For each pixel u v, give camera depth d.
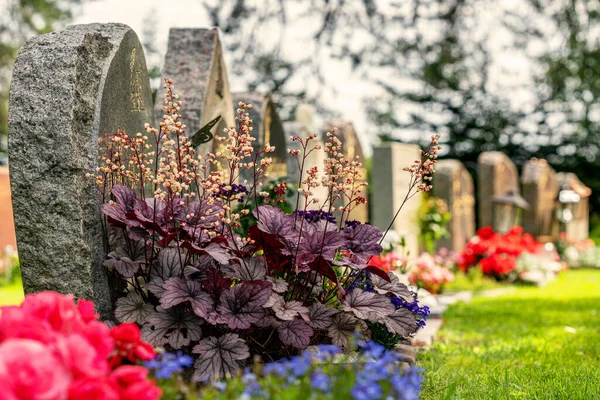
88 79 3.83
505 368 4.74
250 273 3.69
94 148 3.78
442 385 4.09
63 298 2.42
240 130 3.84
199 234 3.86
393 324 3.77
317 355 3.25
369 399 2.30
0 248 13.11
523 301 9.77
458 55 20.77
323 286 4.15
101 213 3.81
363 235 4.08
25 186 3.63
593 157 29.88
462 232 15.09
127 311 3.62
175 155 4.50
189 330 3.50
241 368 3.51
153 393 2.23
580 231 21.48
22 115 3.63
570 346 5.94
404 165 11.45
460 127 30.45
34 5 25.23
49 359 1.99
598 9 13.78
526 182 18.80
